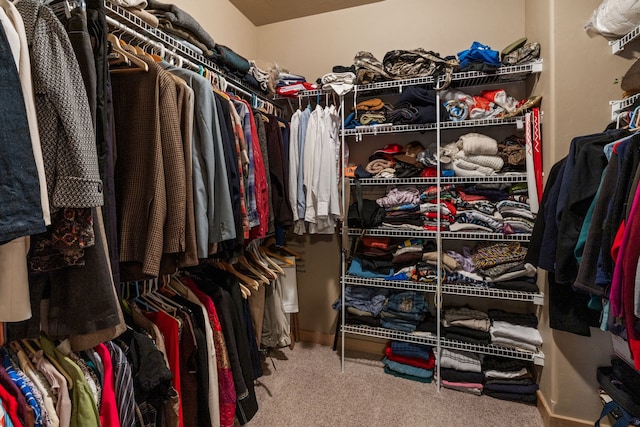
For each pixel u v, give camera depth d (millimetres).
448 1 2121
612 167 1048
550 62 1518
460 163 1867
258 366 1709
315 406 1682
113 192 881
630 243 896
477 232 1807
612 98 1413
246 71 1843
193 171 1100
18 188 568
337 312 2410
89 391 793
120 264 996
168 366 1067
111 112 882
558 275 1246
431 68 1875
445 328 1907
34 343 845
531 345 1686
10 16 629
